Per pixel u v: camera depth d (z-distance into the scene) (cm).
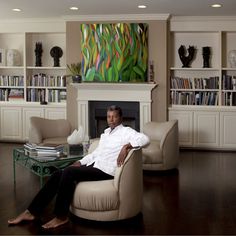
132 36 730
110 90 746
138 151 372
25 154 474
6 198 445
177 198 448
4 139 828
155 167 575
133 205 371
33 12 712
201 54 776
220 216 387
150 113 739
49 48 825
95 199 360
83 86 751
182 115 754
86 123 764
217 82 757
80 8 673
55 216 366
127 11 698
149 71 736
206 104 759
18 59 826
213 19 735
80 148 496
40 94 817
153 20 729
